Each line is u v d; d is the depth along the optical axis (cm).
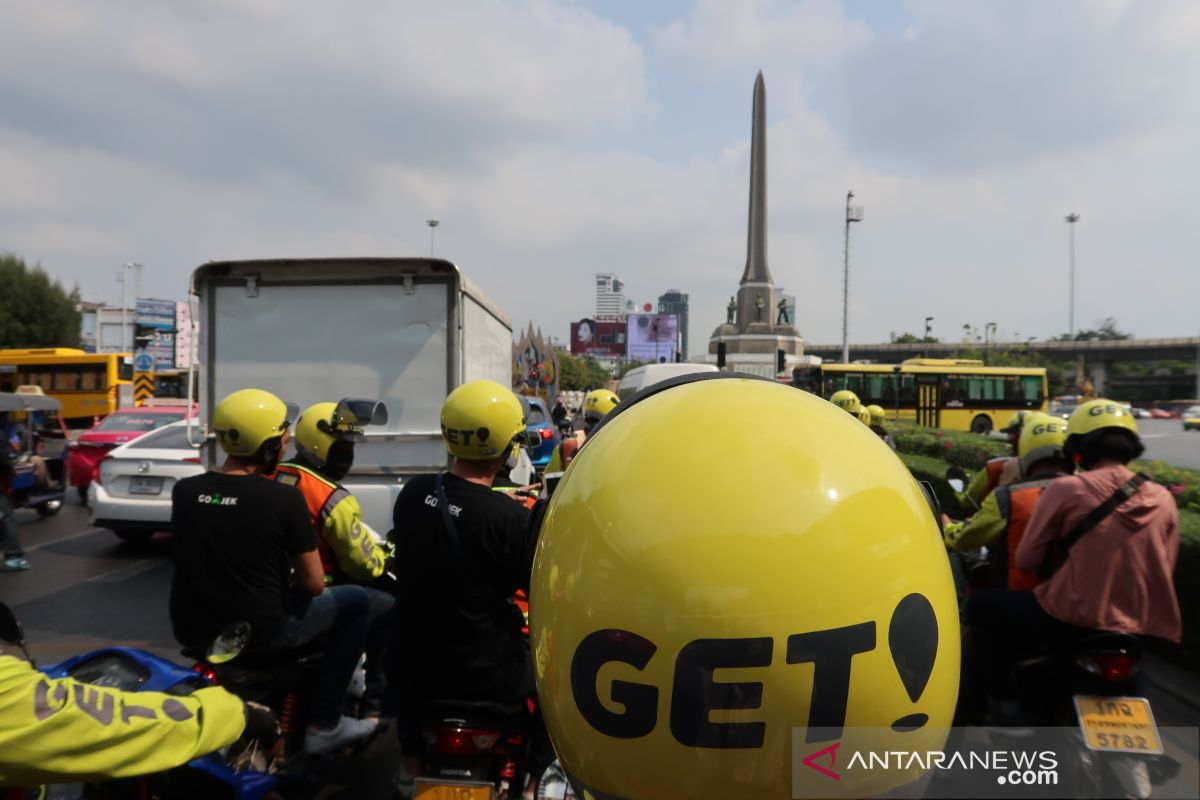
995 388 2992
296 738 320
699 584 99
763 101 4288
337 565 350
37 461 1029
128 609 638
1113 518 282
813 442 111
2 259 4388
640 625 101
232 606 287
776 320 4428
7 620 209
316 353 622
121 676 240
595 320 13225
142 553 859
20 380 2820
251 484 295
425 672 249
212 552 288
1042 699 296
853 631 98
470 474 264
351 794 350
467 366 647
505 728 245
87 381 2795
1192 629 481
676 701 98
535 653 123
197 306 619
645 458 112
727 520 101
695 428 113
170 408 1339
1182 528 509
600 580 106
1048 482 344
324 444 353
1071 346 8362
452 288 621
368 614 339
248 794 258
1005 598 304
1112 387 9188
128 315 5441
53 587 710
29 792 204
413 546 252
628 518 107
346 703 381
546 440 1180
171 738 195
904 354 9469
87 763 181
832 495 104
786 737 97
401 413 618
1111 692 273
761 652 97
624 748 103
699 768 99
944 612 108
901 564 104
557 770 209
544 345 2875
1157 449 2620
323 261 609
